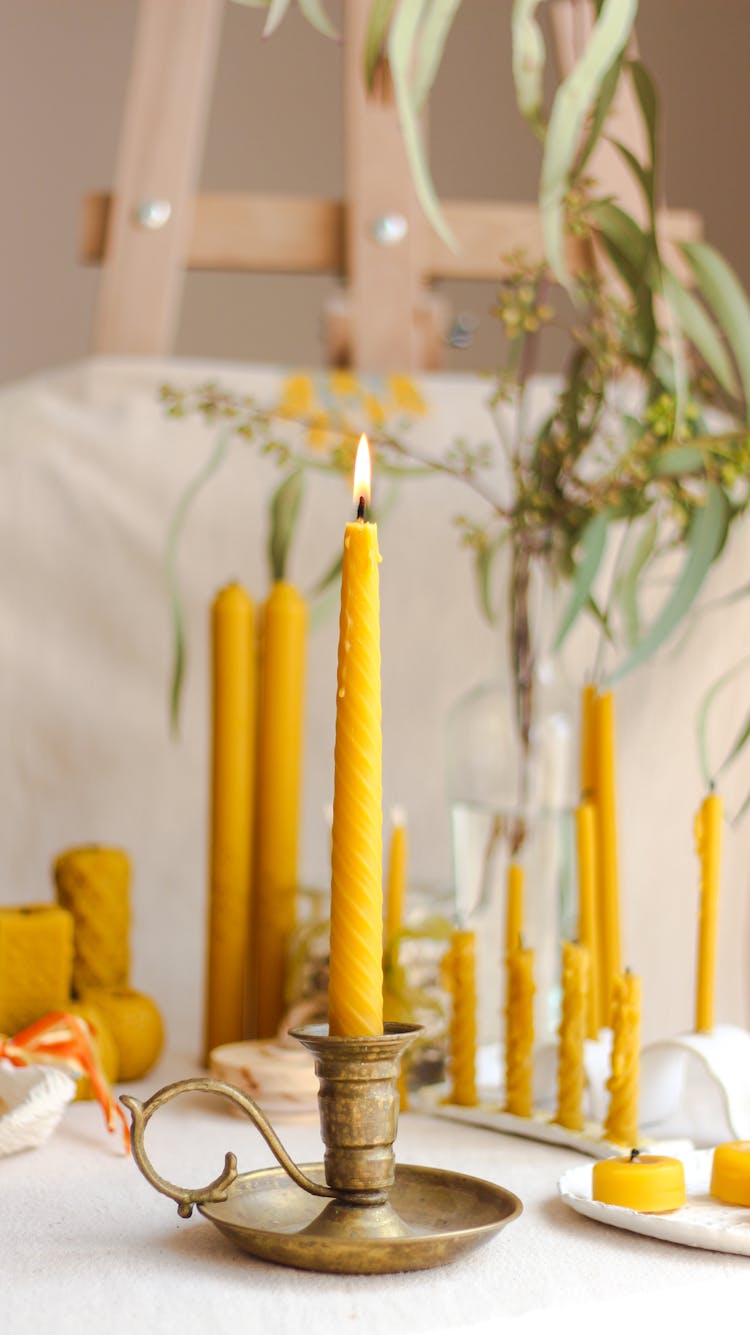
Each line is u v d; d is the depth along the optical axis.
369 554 1.17
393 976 1.51
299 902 1.63
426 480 1.88
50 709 1.86
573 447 1.58
